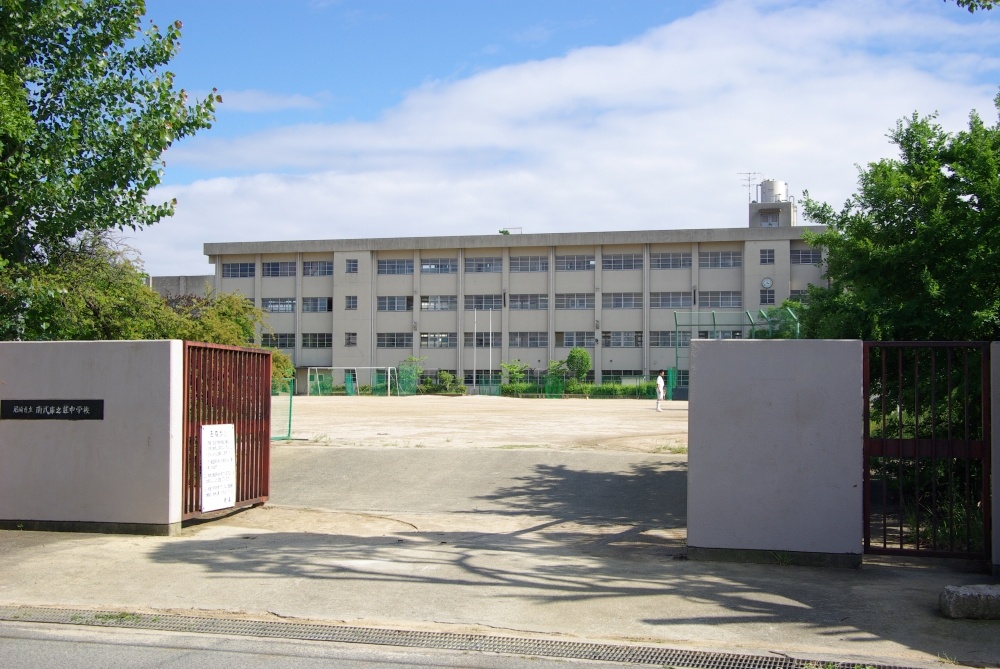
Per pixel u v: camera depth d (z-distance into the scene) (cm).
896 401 1162
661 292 6600
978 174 1145
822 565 884
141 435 1070
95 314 1525
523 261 6862
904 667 599
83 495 1077
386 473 1504
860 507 878
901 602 752
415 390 6506
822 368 891
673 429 2539
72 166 1344
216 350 1160
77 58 1362
